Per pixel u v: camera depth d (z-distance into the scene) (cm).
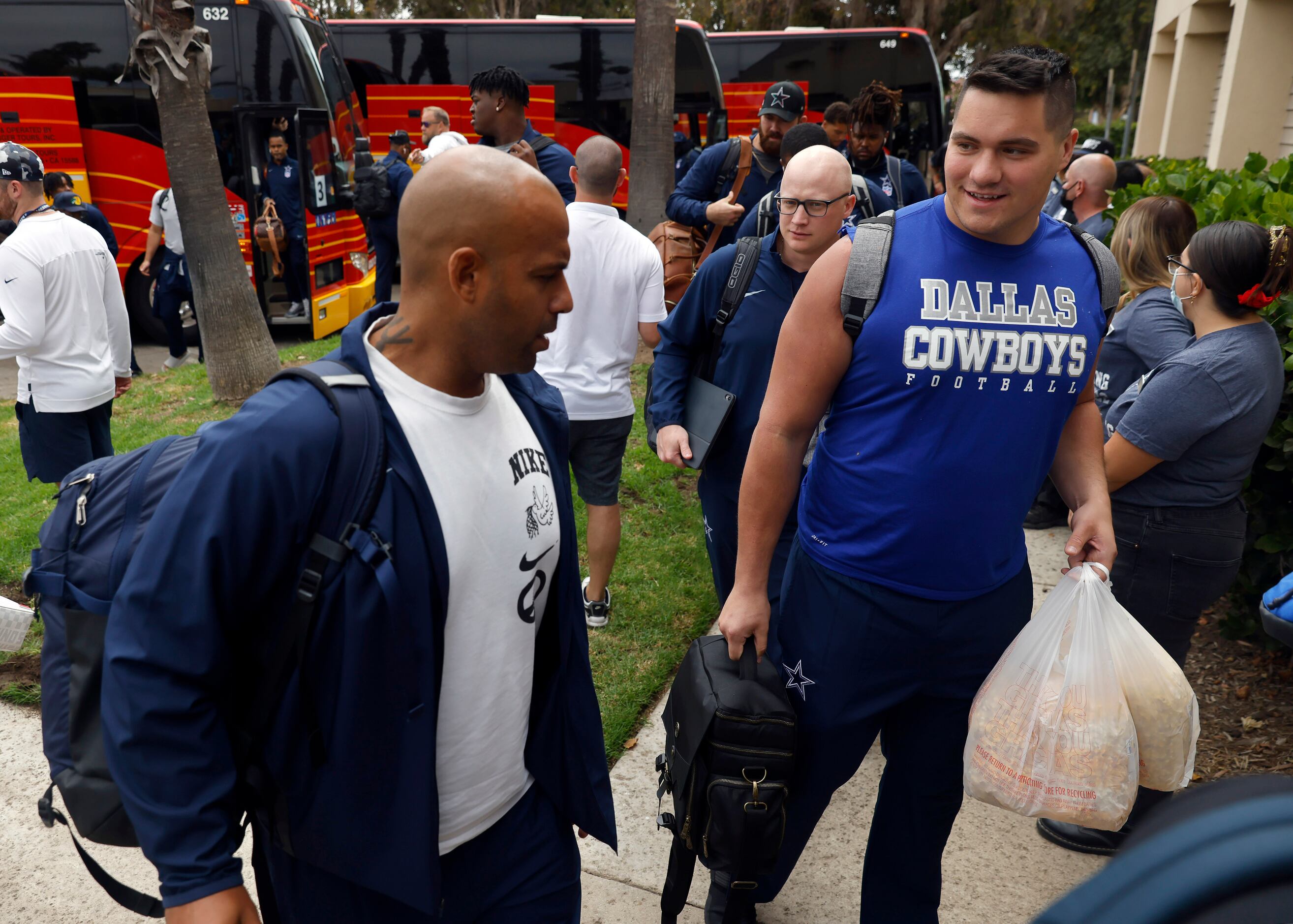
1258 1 1352
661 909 226
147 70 624
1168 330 306
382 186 790
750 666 197
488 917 161
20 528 457
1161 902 48
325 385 126
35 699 326
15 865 258
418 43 1257
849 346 177
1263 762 310
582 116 1268
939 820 209
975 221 164
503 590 145
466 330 130
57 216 383
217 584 122
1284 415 346
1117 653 187
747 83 1403
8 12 903
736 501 297
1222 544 258
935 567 179
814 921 245
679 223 500
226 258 662
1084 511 198
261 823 142
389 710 132
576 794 169
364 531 126
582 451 367
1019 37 2955
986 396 171
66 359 386
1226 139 1417
